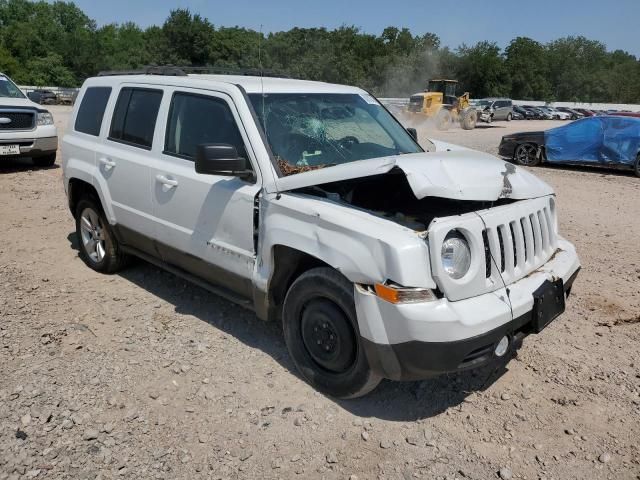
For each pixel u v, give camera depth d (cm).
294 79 510
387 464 312
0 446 315
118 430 332
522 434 339
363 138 454
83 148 554
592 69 9538
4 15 9500
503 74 7488
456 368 314
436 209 399
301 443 327
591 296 543
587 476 305
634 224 845
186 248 446
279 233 365
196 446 322
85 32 7981
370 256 317
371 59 7294
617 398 374
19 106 1125
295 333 379
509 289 339
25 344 426
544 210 387
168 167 454
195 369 399
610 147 1349
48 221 775
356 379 346
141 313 486
